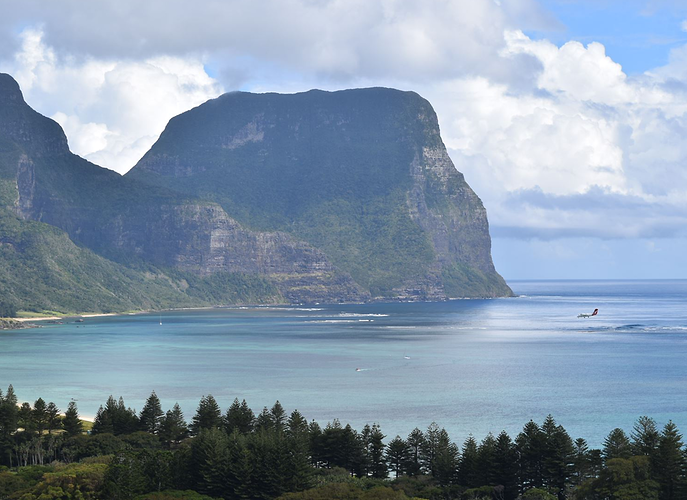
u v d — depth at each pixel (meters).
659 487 155.00
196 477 171.62
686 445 185.00
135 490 164.88
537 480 172.50
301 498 156.38
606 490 156.25
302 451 171.12
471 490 166.75
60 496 159.25
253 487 166.88
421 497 162.88
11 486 167.25
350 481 170.25
